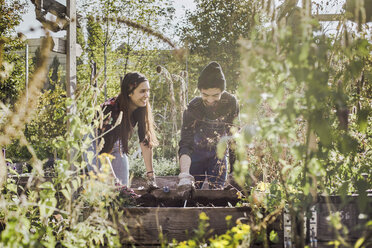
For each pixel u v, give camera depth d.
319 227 1.86
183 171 3.18
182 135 3.35
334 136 1.69
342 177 2.14
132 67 13.43
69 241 1.62
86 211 1.98
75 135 1.82
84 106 1.98
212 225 2.11
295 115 1.33
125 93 3.09
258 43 1.32
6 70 1.95
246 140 1.31
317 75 1.25
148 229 2.09
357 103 1.95
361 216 1.31
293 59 1.20
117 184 2.50
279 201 1.97
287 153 1.96
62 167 1.77
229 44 10.97
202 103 3.35
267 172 2.30
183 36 12.30
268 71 1.27
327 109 1.68
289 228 2.12
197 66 12.40
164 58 13.12
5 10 5.54
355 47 1.56
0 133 1.68
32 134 5.48
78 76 12.74
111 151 3.02
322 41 1.44
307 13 1.39
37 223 1.96
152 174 3.26
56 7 2.99
